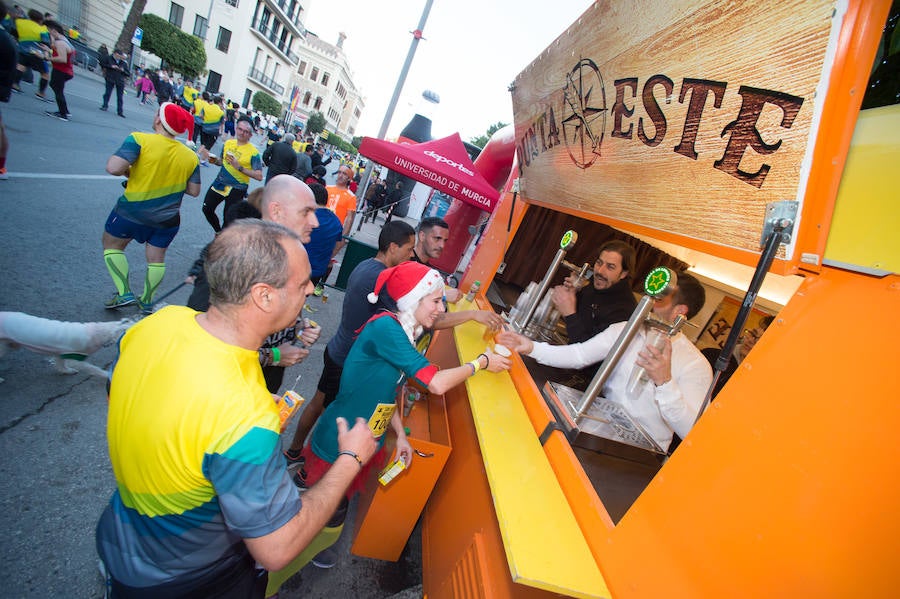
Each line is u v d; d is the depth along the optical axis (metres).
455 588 1.62
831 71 0.65
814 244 0.78
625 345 1.53
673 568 0.91
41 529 1.95
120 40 20.97
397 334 1.84
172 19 33.75
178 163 3.39
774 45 0.74
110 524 1.12
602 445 1.54
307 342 2.13
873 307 0.70
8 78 5.13
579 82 1.55
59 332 2.54
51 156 6.97
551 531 1.19
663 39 1.04
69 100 12.26
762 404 0.83
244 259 1.02
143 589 1.09
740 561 0.79
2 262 3.69
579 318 2.44
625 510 1.32
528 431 1.65
